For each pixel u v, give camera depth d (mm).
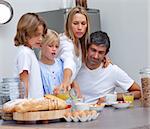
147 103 2080
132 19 3857
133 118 1537
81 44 2414
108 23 4051
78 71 2496
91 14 3902
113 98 2117
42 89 2211
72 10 2322
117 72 2520
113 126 1297
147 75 2084
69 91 1979
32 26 2225
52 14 3754
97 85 2502
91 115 1446
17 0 3789
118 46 3973
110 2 4027
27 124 1374
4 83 1633
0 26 3615
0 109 1585
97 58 2412
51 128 1269
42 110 1385
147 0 3740
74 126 1303
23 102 1404
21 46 2240
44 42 2305
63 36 2381
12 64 3723
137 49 3820
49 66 2314
